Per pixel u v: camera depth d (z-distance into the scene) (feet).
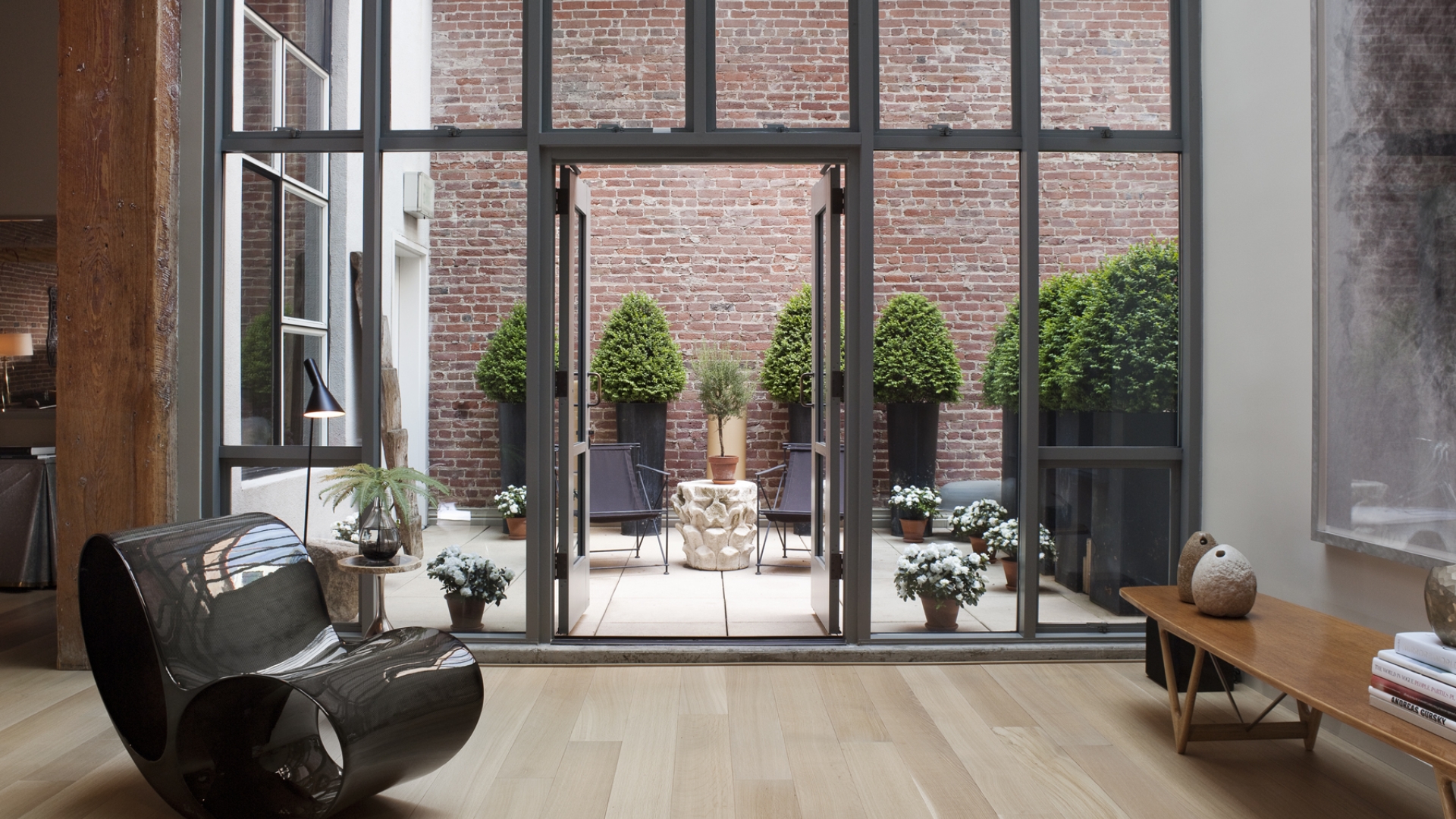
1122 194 12.31
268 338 12.17
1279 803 7.75
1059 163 12.29
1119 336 12.35
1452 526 7.79
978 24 12.37
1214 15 11.78
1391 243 8.50
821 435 13.64
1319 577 9.75
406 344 12.34
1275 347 10.50
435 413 12.35
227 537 8.53
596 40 12.33
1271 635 8.28
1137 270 12.33
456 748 7.72
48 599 15.37
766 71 12.30
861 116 12.12
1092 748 8.96
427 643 7.91
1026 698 10.44
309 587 8.98
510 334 12.32
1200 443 12.13
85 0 11.28
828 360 12.73
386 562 10.31
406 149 12.21
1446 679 5.90
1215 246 11.78
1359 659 7.56
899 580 12.32
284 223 12.11
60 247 11.34
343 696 6.84
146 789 8.00
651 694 10.61
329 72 12.12
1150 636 10.94
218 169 11.94
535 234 12.10
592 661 11.78
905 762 8.61
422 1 12.29
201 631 7.69
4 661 11.78
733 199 23.04
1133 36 12.32
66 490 11.38
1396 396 8.44
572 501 12.72
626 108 12.30
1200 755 8.80
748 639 12.35
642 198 22.99
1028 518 12.18
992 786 8.09
